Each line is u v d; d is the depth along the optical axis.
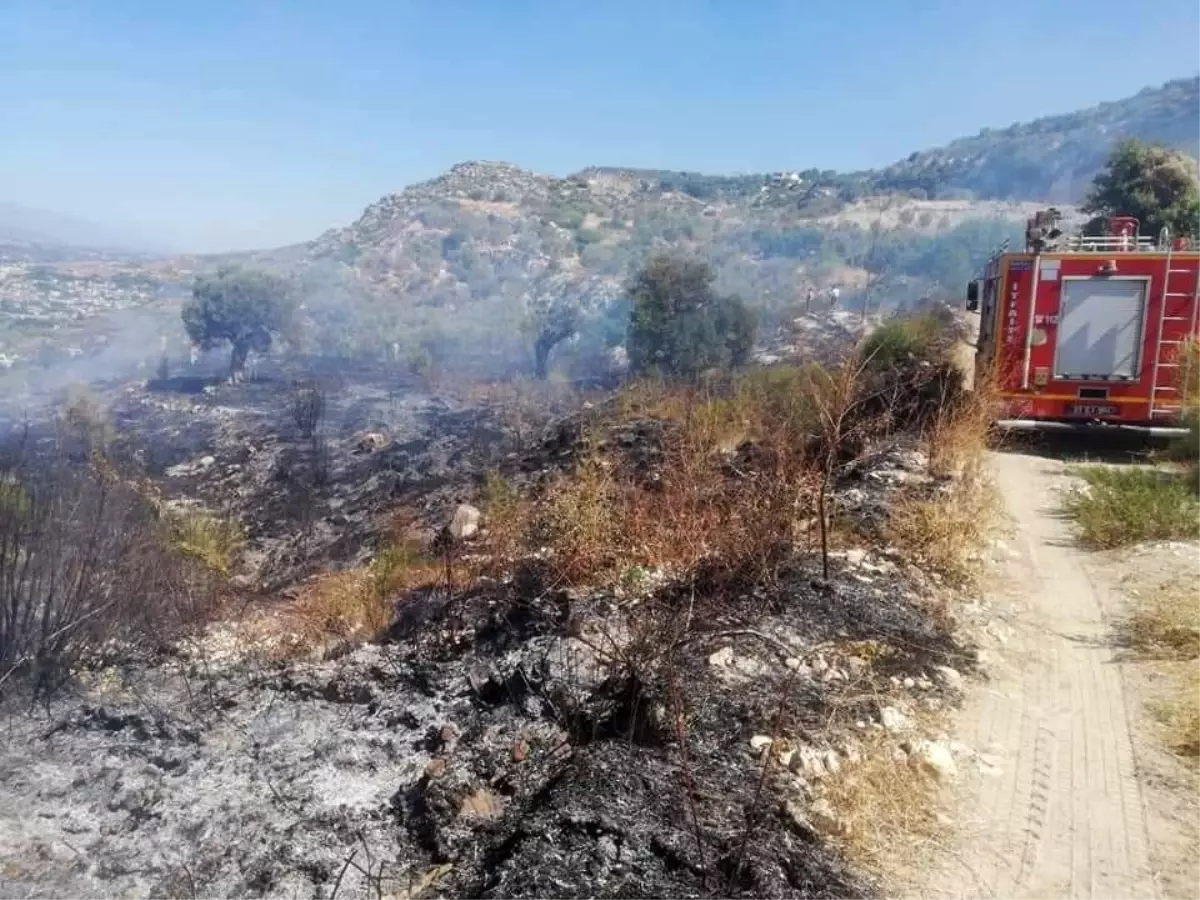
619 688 4.84
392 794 4.50
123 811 4.32
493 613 6.93
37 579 5.78
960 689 4.91
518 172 141.62
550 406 27.77
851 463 9.21
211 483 20.25
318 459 21.55
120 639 6.26
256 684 6.09
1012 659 5.40
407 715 5.45
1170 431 11.35
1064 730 4.52
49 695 5.50
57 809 4.30
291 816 4.27
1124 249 11.88
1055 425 11.70
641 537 7.26
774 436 10.07
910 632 5.57
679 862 3.29
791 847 3.42
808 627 5.51
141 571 6.73
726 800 3.68
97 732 5.16
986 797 3.90
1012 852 3.53
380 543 13.28
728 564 6.42
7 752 4.84
